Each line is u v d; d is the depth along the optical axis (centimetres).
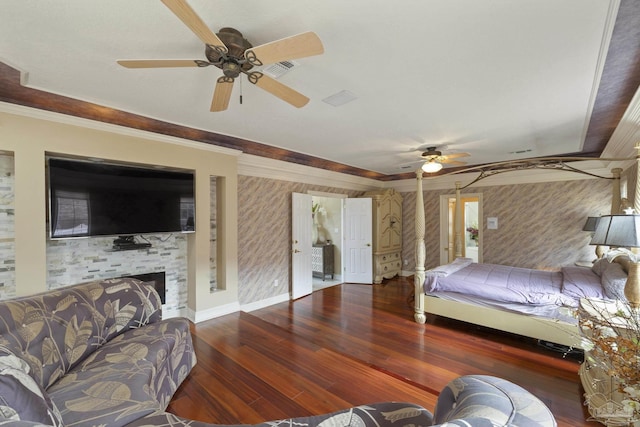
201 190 366
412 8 137
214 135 345
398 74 202
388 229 656
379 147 403
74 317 185
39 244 251
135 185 314
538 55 177
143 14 142
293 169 505
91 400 143
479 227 580
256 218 459
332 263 670
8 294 257
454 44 167
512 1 132
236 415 190
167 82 213
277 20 147
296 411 195
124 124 301
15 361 121
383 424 111
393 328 366
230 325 350
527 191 527
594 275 328
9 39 159
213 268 407
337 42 165
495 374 253
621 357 101
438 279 369
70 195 271
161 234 350
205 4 134
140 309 234
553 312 287
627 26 147
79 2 132
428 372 255
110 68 193
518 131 326
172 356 211
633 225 181
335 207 671
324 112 272
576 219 479
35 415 108
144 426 128
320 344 318
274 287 482
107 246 317
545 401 217
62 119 262
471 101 246
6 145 237
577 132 327
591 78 204
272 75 203
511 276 367
